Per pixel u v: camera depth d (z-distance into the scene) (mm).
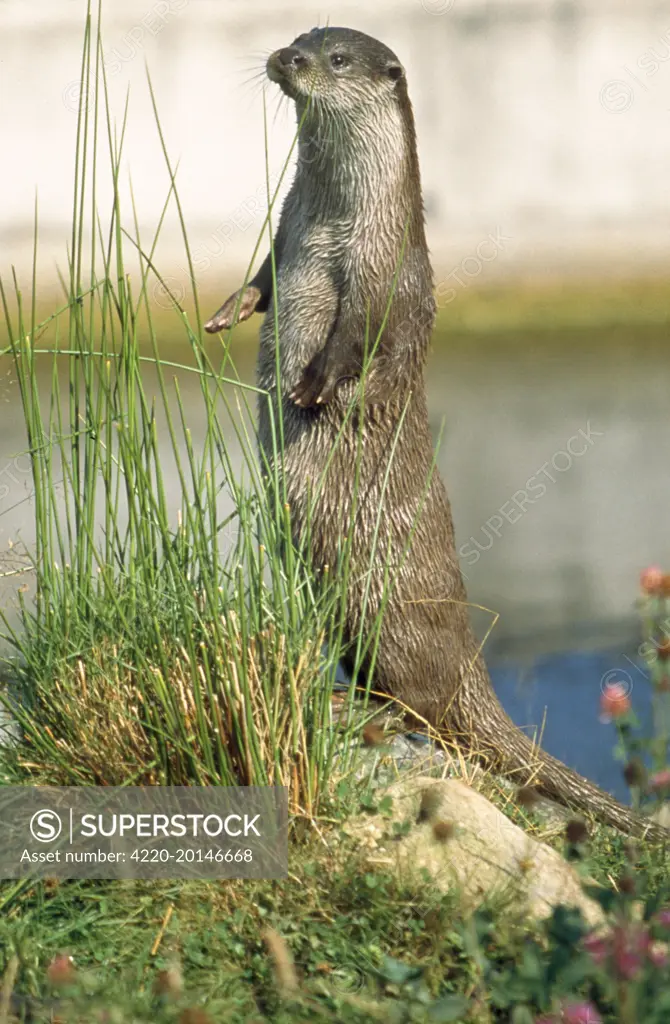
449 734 15109
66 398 26844
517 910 9836
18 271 38469
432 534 14836
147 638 11297
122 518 21469
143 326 35344
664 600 10195
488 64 42094
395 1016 8375
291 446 14648
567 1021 7539
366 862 10320
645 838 12688
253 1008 8961
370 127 14633
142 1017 8234
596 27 42281
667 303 41406
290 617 11633
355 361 14438
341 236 14727
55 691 11594
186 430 11109
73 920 9758
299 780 10859
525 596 24172
